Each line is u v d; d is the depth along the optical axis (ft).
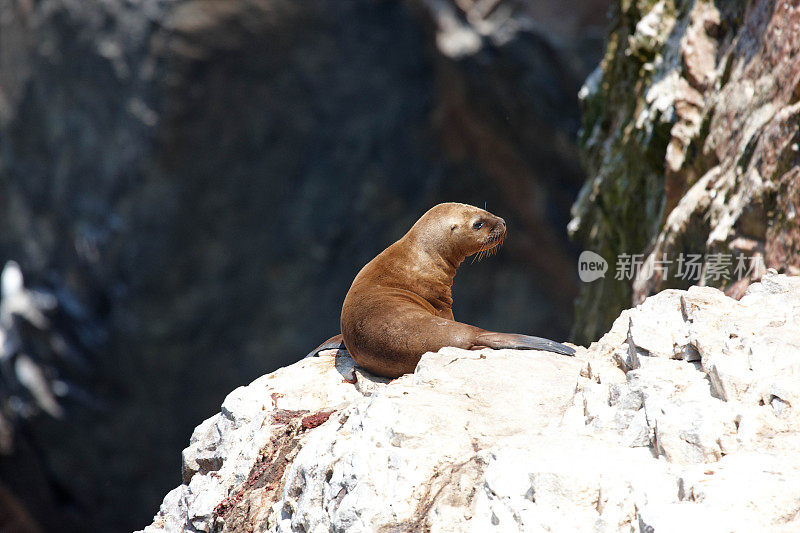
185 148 336.29
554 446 42.73
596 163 140.36
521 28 294.05
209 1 321.11
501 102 308.81
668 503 35.12
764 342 43.57
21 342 351.87
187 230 344.90
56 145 355.36
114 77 332.80
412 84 351.05
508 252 357.20
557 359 57.88
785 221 72.49
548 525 37.42
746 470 36.27
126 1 325.62
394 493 44.01
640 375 45.65
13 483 361.10
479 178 355.36
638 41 115.44
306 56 343.05
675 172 101.65
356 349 65.72
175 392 357.61
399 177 361.92
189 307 349.00
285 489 53.31
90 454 357.61
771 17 85.76
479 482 43.14
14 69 361.51
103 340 347.56
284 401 65.98
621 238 125.59
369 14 343.67
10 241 375.25
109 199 342.85
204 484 63.52
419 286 70.90
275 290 361.51
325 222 361.71
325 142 356.79
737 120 88.74
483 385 52.65
